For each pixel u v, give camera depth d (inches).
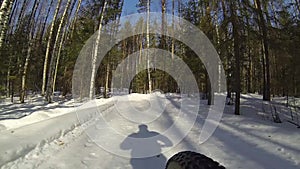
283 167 201.2
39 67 1267.2
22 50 876.6
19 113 482.3
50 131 297.1
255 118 444.5
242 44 526.0
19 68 819.4
